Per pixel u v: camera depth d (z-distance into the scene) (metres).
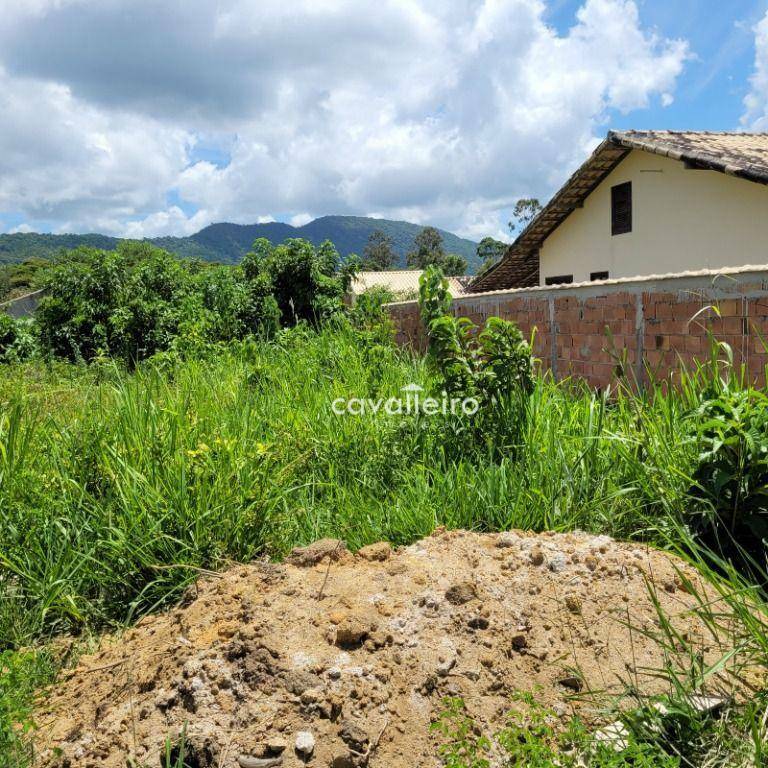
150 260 16.44
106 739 2.12
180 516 3.53
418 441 4.96
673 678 2.16
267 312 13.32
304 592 2.71
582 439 4.17
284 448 4.93
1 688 2.49
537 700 2.20
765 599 2.82
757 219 11.82
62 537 3.61
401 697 2.17
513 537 3.19
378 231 127.12
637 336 5.97
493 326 4.99
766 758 1.92
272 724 2.05
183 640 2.47
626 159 14.84
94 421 4.57
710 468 3.40
